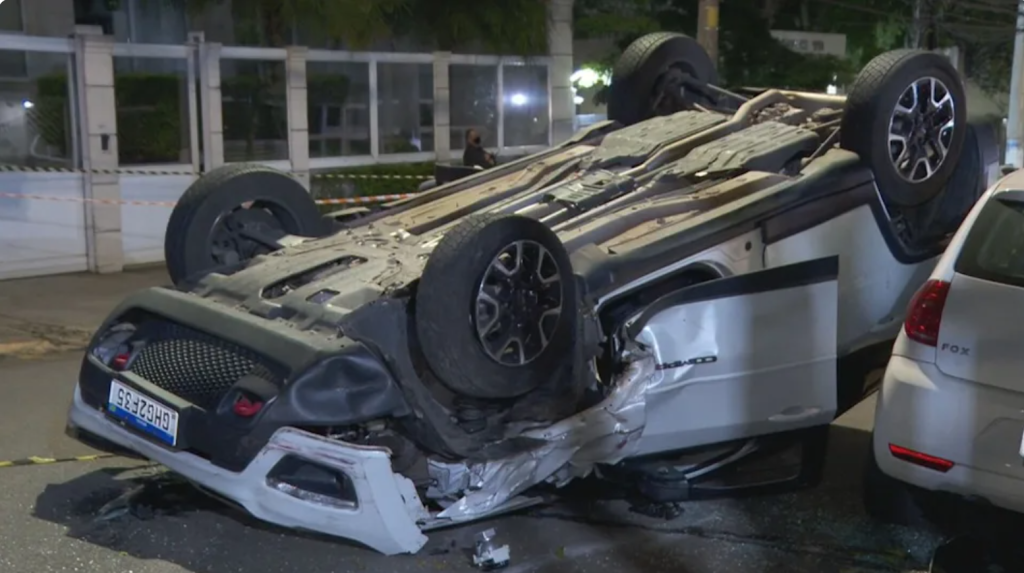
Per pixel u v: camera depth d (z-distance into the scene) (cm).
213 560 438
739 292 486
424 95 1478
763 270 490
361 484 400
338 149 1402
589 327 469
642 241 495
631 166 593
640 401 464
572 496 512
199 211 529
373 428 437
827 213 556
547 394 475
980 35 2328
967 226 443
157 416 430
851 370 563
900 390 433
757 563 447
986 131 661
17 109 1122
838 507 511
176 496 504
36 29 1256
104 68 1153
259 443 407
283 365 416
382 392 424
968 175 654
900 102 578
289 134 1333
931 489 430
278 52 1307
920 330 433
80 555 439
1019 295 413
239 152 1297
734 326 485
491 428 460
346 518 406
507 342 442
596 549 457
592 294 473
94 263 1167
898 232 606
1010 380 406
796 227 541
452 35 1470
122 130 1201
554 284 454
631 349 466
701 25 1255
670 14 1945
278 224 563
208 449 417
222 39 1448
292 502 407
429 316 425
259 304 461
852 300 571
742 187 543
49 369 755
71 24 1290
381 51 1459
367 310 439
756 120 648
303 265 490
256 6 1340
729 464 523
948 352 423
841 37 2141
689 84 707
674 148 596
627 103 695
